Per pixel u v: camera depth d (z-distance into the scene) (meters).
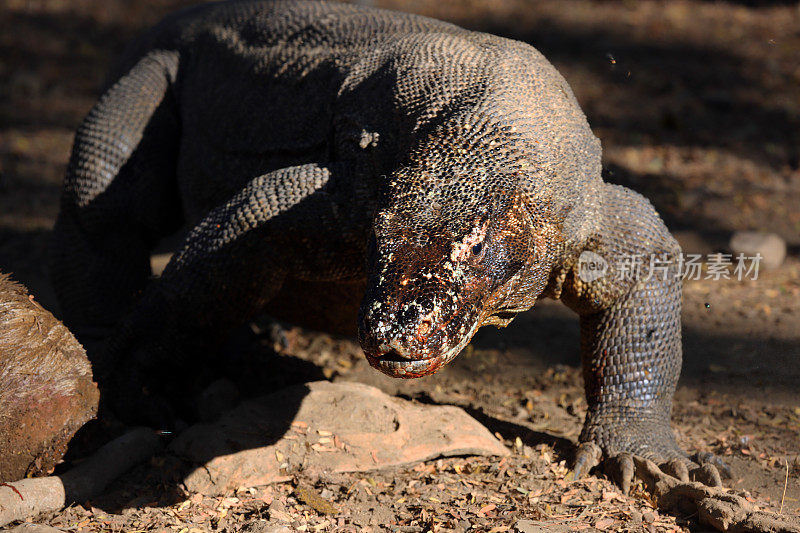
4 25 39.91
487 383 13.53
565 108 9.34
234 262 9.78
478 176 8.08
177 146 13.12
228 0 13.89
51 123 29.33
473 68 9.36
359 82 10.15
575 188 8.93
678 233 21.05
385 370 7.09
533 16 42.78
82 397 9.09
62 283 12.74
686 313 16.50
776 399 12.87
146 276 12.99
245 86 11.86
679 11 44.69
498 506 8.85
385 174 9.02
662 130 29.08
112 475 9.29
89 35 39.25
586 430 10.13
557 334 15.97
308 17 11.95
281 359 13.73
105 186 12.38
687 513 8.92
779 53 37.62
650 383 10.01
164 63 13.26
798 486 9.88
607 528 8.47
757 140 28.33
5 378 8.58
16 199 22.97
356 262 9.73
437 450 9.80
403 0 43.97
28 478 8.85
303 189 9.60
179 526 8.36
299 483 9.23
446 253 7.38
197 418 10.95
